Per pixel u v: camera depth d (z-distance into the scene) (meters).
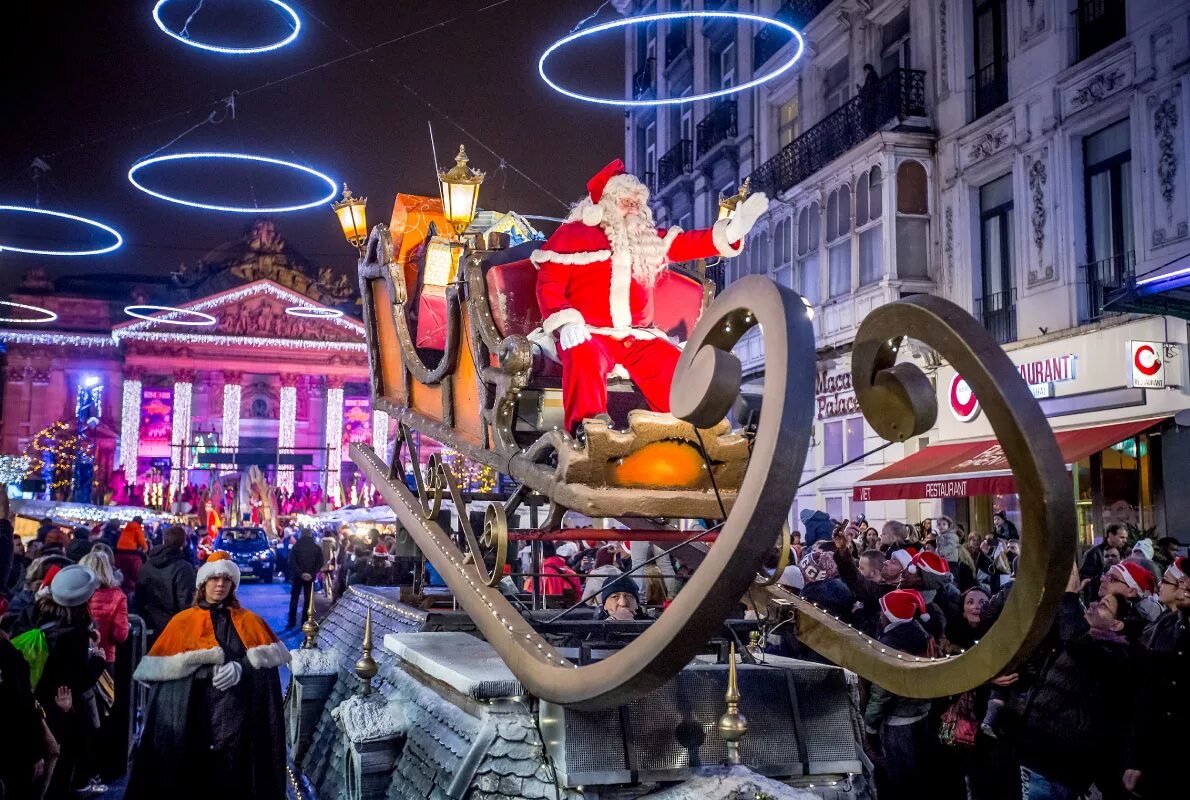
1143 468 14.13
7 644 4.61
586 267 4.12
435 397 5.43
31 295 68.56
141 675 5.46
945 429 17.52
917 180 18.75
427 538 5.04
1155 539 10.52
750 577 2.65
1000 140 17.06
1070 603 5.25
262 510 56.16
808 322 2.67
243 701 5.66
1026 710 5.17
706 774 3.81
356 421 74.12
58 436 64.56
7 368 67.94
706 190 28.25
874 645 3.66
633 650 2.97
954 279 18.20
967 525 17.47
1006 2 17.17
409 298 6.13
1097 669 5.05
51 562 7.51
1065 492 2.57
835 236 20.64
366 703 5.47
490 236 4.63
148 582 10.09
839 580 6.96
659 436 3.45
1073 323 15.41
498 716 4.10
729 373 2.78
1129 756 4.54
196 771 5.53
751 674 4.21
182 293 71.44
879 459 19.31
